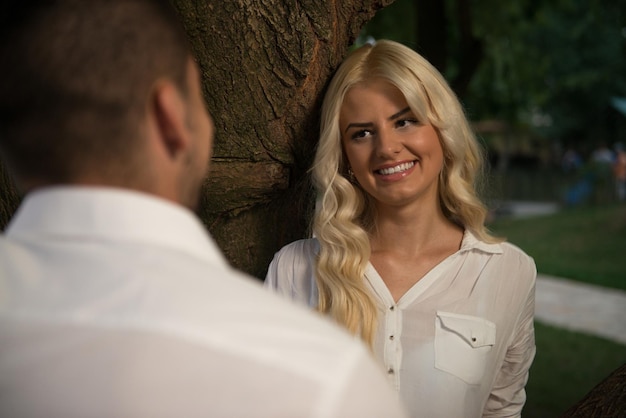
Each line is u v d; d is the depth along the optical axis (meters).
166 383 0.65
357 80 1.85
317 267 1.92
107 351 0.66
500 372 1.97
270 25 1.79
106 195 0.73
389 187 1.86
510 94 7.48
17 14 0.73
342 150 1.95
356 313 1.84
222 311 0.68
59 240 0.73
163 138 0.76
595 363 5.83
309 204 2.14
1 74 0.72
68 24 0.72
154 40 0.74
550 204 22.05
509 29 6.70
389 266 1.94
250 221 2.09
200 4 1.75
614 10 8.58
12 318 0.69
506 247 1.97
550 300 8.34
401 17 6.24
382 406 0.70
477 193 2.19
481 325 1.84
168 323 0.66
